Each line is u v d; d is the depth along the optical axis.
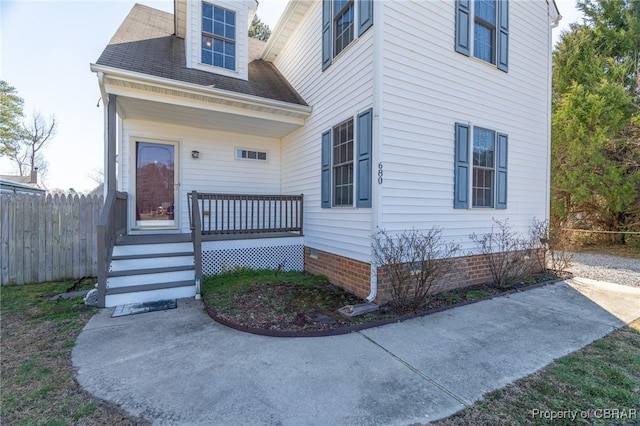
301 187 7.30
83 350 3.24
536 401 2.39
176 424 2.14
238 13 7.29
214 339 3.54
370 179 4.77
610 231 11.12
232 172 7.84
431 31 5.23
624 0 11.44
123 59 5.71
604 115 10.33
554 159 11.42
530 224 6.92
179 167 7.23
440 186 5.38
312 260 6.69
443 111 5.40
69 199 6.47
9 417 2.19
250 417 2.20
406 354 3.19
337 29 5.98
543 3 7.20
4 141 22.31
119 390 2.53
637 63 10.95
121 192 6.32
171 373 2.80
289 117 6.95
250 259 6.55
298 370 2.85
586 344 3.40
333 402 2.37
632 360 3.02
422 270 4.63
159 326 3.91
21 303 4.82
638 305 4.81
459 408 2.31
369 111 4.83
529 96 6.87
